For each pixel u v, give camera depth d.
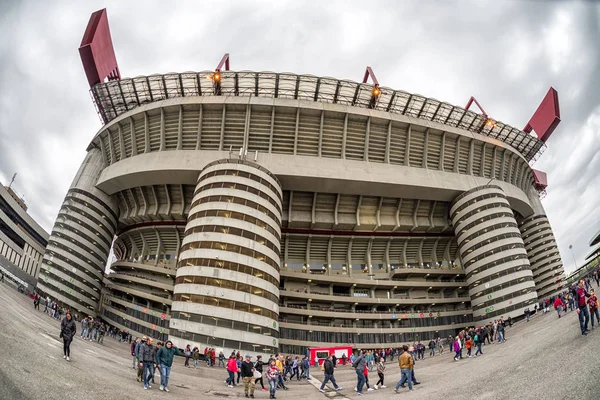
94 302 54.94
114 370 15.09
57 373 10.56
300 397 15.02
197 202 44.38
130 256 66.69
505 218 55.47
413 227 60.94
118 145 59.22
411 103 57.69
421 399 11.16
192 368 25.50
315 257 61.66
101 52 58.34
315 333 52.31
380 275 61.38
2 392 7.64
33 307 32.81
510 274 51.56
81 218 56.47
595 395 7.05
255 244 42.12
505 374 11.84
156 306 53.97
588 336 12.47
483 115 62.06
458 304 60.53
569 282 49.97
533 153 72.69
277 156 53.44
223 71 53.16
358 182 53.75
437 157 60.06
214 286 38.16
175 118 54.50
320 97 55.22
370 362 26.64
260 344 37.97
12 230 68.56
